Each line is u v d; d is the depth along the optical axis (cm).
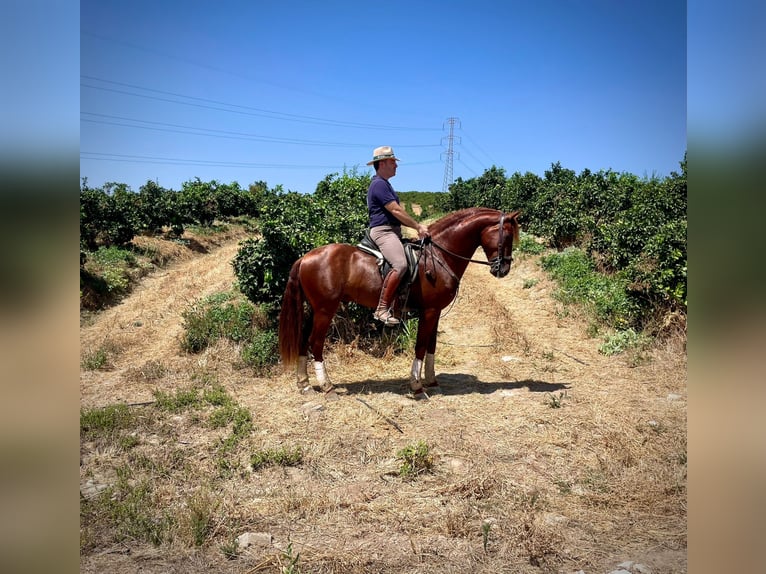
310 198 1007
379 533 354
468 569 317
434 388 634
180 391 616
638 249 1032
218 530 355
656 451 457
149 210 1952
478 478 412
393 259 554
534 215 1748
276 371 695
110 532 354
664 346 735
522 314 1024
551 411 552
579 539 344
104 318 1061
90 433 496
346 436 501
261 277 797
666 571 310
